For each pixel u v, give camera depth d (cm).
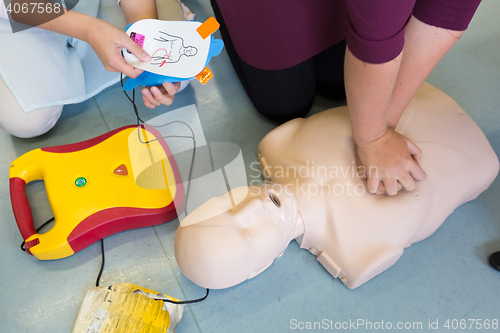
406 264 112
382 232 98
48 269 114
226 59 157
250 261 93
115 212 112
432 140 108
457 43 156
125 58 87
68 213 111
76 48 133
